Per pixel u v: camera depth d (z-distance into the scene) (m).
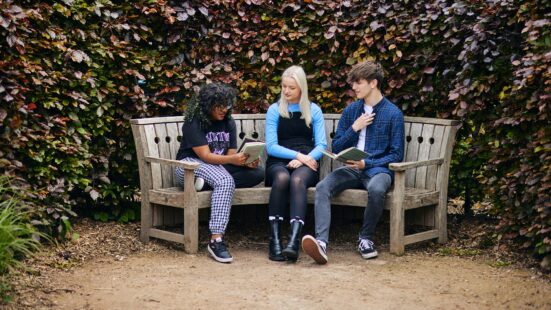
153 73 6.00
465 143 5.89
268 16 6.19
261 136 6.11
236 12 6.17
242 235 5.89
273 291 4.37
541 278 4.61
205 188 5.39
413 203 5.30
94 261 4.98
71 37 5.47
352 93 6.06
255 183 5.54
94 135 5.65
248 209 6.22
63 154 5.30
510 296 4.28
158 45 6.09
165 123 5.74
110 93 5.75
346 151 5.19
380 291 4.38
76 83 5.40
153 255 5.21
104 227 5.75
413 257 5.20
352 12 6.05
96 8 5.56
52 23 5.39
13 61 4.86
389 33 5.81
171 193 5.34
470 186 5.99
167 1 6.00
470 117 5.50
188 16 6.05
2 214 4.25
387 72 5.94
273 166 5.50
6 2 4.77
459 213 6.31
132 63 5.78
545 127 4.66
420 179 5.68
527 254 5.02
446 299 4.23
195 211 5.22
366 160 5.36
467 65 5.32
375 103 5.53
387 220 6.16
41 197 5.00
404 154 5.80
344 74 6.04
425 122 5.69
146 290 4.34
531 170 4.79
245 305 4.10
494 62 5.21
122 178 6.09
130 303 4.10
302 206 5.18
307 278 4.65
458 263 5.02
